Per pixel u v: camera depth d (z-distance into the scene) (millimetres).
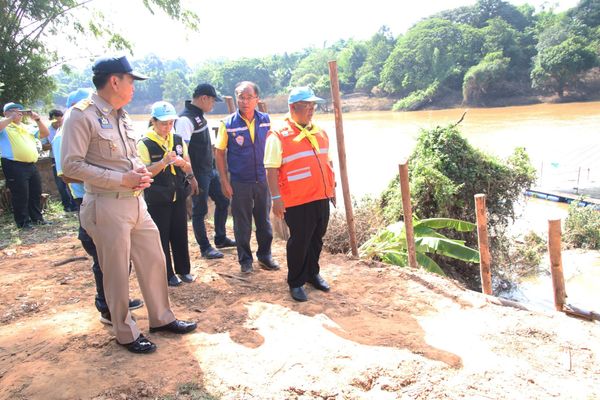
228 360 3098
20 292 4496
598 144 27172
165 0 11727
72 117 2752
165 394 2730
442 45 79312
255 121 4672
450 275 9242
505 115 55000
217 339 3387
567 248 12367
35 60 11180
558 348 3363
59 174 2996
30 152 7273
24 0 10914
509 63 75812
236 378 2896
